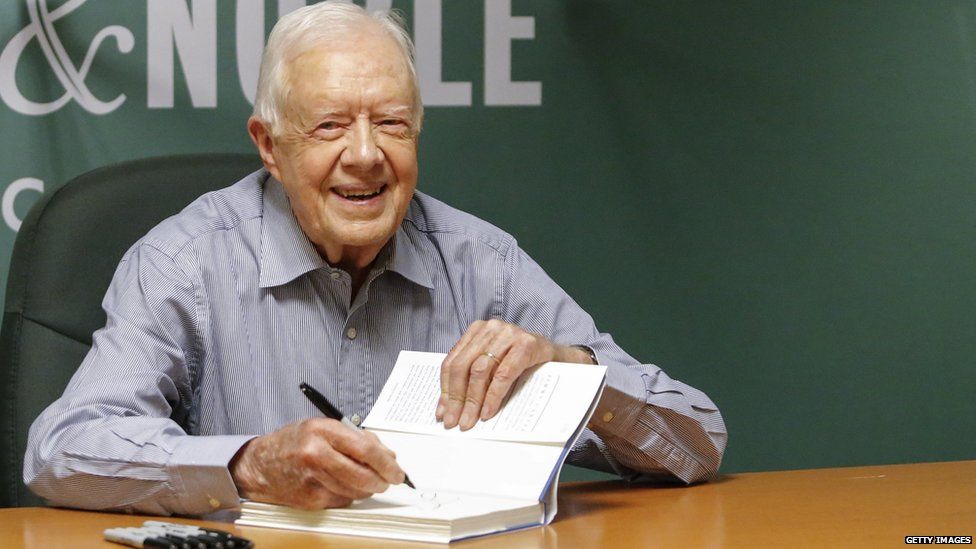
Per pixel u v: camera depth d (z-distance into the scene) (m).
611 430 1.80
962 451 3.29
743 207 3.22
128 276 1.92
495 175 3.13
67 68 3.00
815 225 3.24
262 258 1.96
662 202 3.20
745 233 3.22
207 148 3.05
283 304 1.96
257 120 1.94
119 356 1.78
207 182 2.24
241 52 3.06
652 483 1.87
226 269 1.95
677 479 1.85
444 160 3.12
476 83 3.12
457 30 3.11
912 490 1.73
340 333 1.97
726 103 3.21
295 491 1.39
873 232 3.25
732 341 3.23
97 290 2.07
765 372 3.24
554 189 3.16
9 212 2.98
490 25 3.12
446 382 1.61
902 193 3.26
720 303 3.22
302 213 1.92
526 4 3.14
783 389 3.24
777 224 3.23
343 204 1.86
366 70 1.85
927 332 3.27
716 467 1.87
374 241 1.87
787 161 3.23
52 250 2.06
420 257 2.09
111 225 2.12
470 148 3.12
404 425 1.60
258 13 3.07
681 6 3.19
